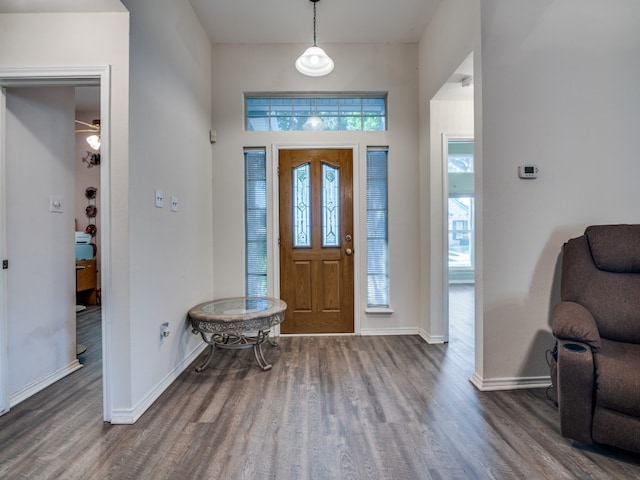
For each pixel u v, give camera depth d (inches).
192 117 103.6
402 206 125.6
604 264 70.7
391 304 125.6
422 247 123.5
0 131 71.9
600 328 67.1
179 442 61.0
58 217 88.8
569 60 80.7
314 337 122.9
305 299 125.0
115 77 67.4
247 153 126.5
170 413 71.0
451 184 258.2
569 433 57.4
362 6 104.7
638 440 52.1
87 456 57.2
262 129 127.5
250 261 127.6
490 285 80.7
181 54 94.9
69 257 92.5
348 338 121.6
